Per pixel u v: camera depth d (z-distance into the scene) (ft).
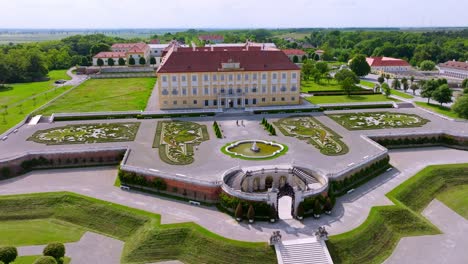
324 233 192.24
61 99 466.70
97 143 304.50
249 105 429.79
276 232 190.49
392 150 323.98
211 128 349.82
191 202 231.50
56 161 283.38
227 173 238.89
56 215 223.10
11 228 211.00
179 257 189.37
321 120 376.07
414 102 456.45
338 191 241.55
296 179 243.81
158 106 426.10
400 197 241.76
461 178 272.10
